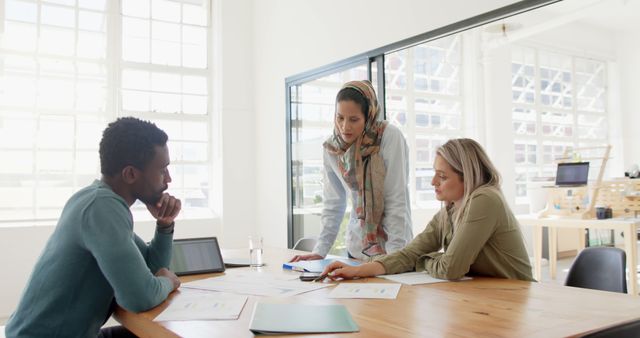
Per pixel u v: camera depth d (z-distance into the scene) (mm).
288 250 2568
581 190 4559
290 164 4836
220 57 5328
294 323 1030
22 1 4570
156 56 5250
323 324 1021
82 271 1300
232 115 5324
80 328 1304
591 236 6168
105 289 1350
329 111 4336
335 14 4223
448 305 1200
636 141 7410
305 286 1493
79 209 1313
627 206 4449
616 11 6617
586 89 7797
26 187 4504
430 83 6949
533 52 7371
